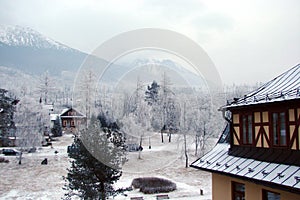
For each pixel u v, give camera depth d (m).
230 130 10.93
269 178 7.84
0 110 37.25
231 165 9.77
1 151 34.12
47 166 29.66
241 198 9.88
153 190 22.02
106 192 14.32
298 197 7.45
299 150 7.86
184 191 22.94
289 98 7.92
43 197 22.39
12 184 25.31
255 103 9.15
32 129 34.81
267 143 9.05
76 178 14.16
